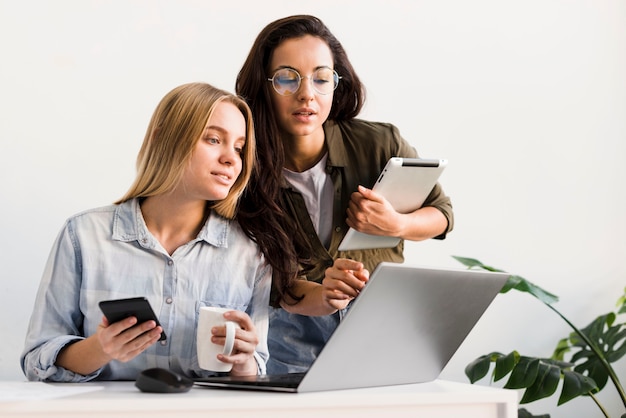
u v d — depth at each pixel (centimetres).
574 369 261
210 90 135
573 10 295
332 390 109
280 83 173
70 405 93
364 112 264
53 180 229
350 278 138
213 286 137
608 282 294
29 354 127
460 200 276
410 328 114
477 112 279
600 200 295
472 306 124
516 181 284
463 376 272
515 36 286
